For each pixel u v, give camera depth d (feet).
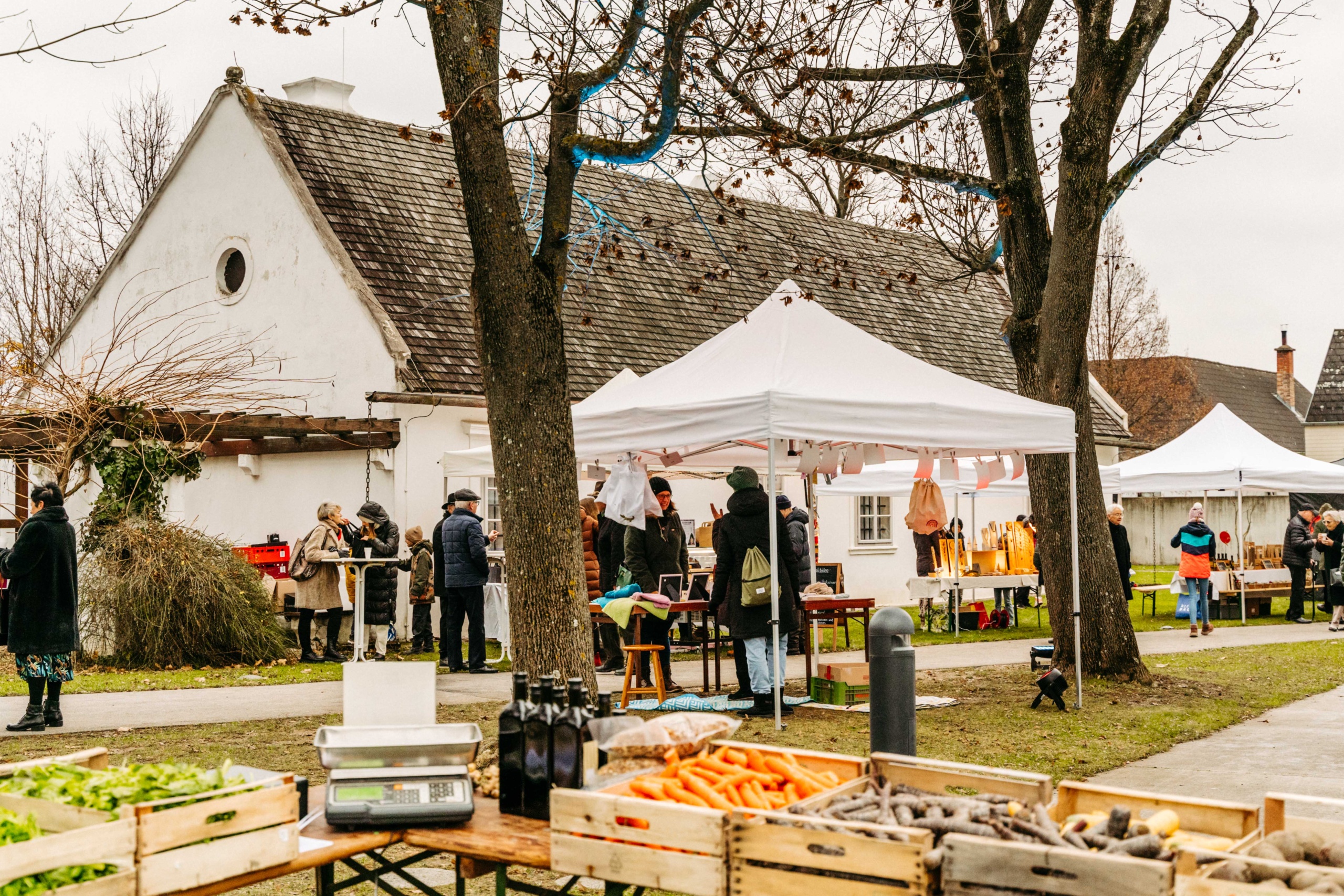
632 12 26.91
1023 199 38.19
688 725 12.48
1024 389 39.01
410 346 54.24
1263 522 122.01
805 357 32.27
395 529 46.93
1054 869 9.11
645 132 28.60
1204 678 40.19
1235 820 10.87
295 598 50.47
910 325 81.82
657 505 34.32
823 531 73.82
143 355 65.57
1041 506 38.55
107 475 47.16
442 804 11.59
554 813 10.90
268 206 59.47
